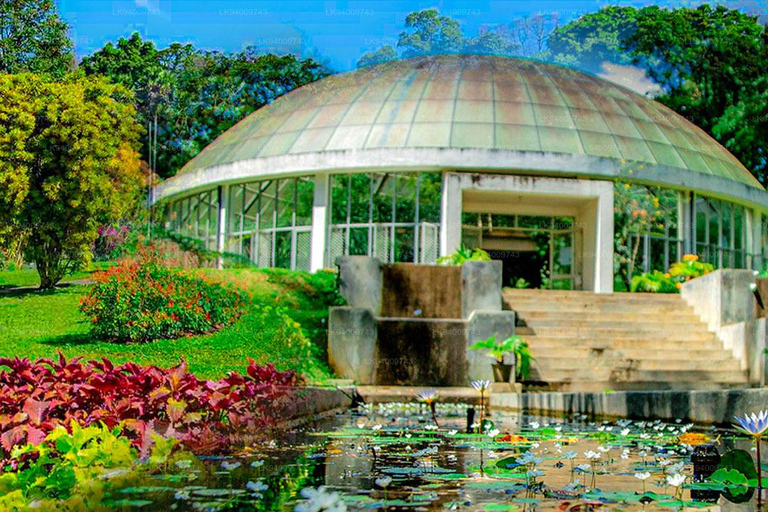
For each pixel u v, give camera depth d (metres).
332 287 16.45
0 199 15.82
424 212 20.53
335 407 10.00
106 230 20.16
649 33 39.16
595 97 23.22
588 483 3.93
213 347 11.29
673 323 14.80
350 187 21.25
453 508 3.17
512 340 12.29
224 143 24.33
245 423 5.71
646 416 8.67
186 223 25.34
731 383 12.45
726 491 3.65
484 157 20.00
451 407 10.77
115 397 4.96
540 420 8.79
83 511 3.14
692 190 21.92
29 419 4.43
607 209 19.83
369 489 3.66
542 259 22.61
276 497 3.39
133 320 11.44
